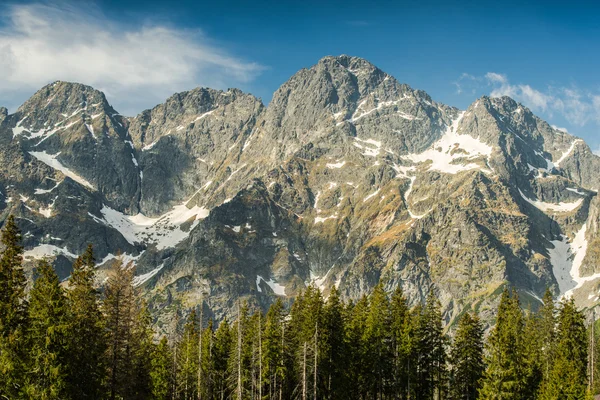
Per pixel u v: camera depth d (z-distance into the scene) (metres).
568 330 110.38
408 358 109.00
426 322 110.94
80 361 76.75
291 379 110.56
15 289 74.75
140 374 101.62
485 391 93.62
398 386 109.56
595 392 119.94
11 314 72.88
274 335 109.94
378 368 108.19
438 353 111.31
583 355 109.88
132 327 92.81
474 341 110.94
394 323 110.62
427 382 111.38
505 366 93.56
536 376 105.25
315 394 98.38
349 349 105.88
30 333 73.00
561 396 96.56
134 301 95.38
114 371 85.94
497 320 97.56
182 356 136.75
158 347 127.31
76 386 75.81
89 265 84.38
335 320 105.62
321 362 102.50
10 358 71.38
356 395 110.50
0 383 71.62
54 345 73.00
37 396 71.25
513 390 93.62
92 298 82.56
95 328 81.38
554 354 114.62
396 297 113.81
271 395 111.44
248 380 111.56
